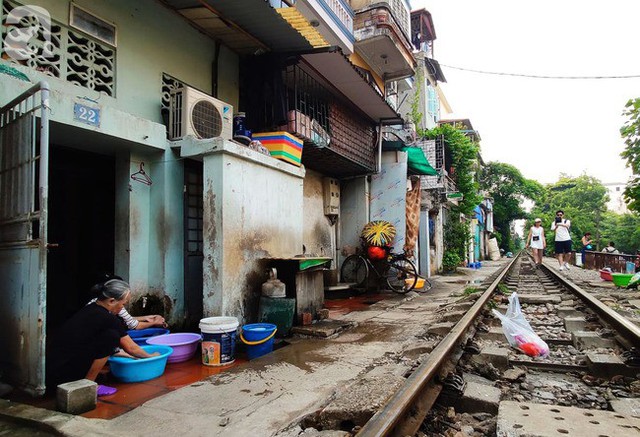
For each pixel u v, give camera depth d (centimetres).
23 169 393
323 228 1170
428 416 324
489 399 342
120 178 594
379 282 1166
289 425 313
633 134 699
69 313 611
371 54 1329
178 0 616
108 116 517
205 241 579
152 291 606
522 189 4716
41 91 368
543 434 267
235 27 685
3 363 406
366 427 256
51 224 590
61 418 315
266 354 523
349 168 1155
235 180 597
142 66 602
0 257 420
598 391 389
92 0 538
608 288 1089
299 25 746
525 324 532
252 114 804
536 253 1903
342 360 490
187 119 605
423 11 2177
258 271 641
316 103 984
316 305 707
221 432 304
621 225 3778
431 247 1806
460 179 2284
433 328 604
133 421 324
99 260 630
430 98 2477
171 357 496
